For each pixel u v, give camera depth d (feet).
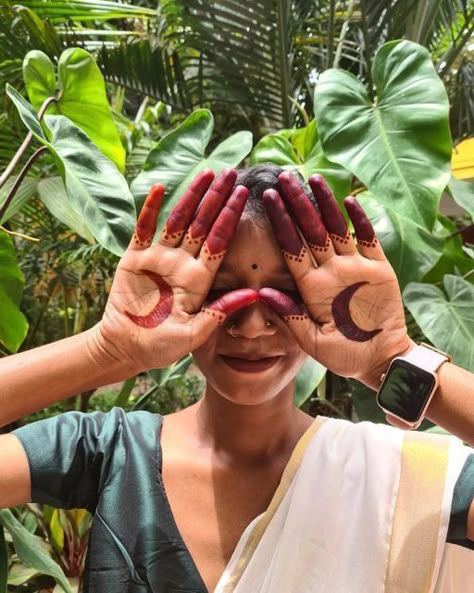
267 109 6.62
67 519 5.12
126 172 7.10
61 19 6.08
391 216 4.20
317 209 2.01
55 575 3.34
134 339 1.91
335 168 3.97
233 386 1.89
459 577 2.18
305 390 3.58
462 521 1.94
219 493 2.04
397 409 1.93
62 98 4.13
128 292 1.94
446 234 4.80
